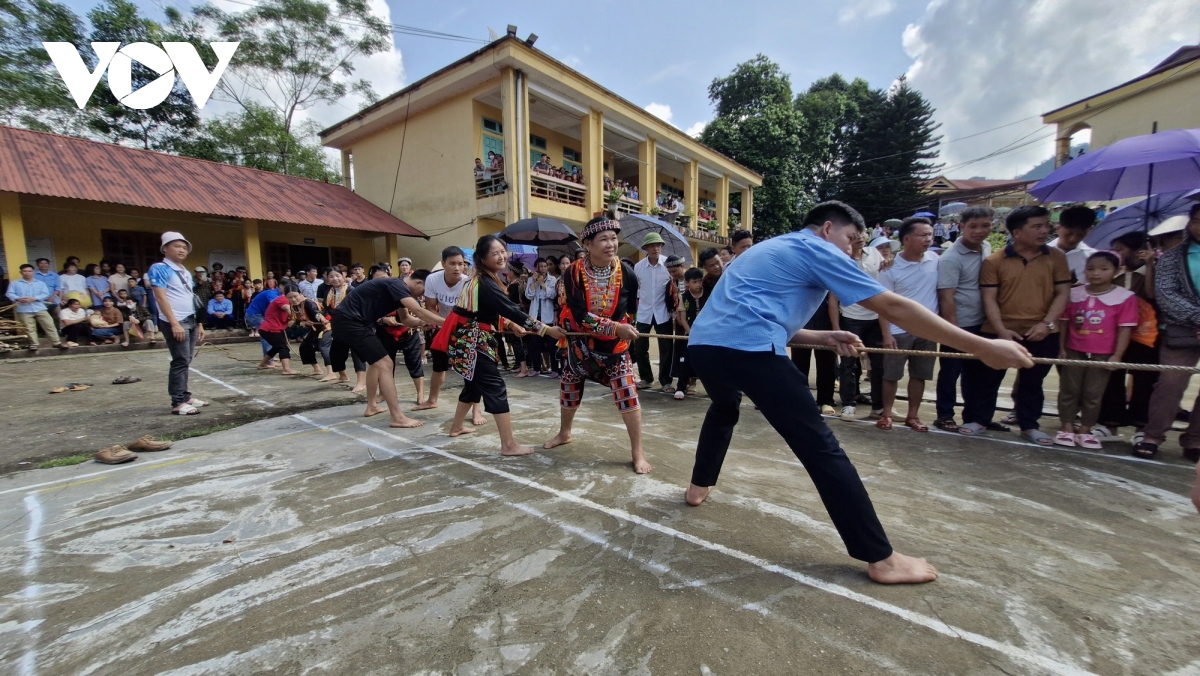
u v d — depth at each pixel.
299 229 14.37
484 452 3.78
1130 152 3.91
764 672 1.59
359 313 4.39
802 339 2.79
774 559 2.25
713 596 1.98
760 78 25.73
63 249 11.06
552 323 7.34
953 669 1.60
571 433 4.21
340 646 1.73
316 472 3.37
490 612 1.90
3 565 2.26
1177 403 3.50
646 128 15.70
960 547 2.36
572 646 1.72
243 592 2.05
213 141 18.36
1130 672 1.58
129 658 1.69
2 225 9.31
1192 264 3.44
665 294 6.12
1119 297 3.73
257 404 5.30
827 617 1.85
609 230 3.32
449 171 13.73
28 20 13.99
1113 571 2.16
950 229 19.44
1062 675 1.57
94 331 9.52
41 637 1.80
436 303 5.07
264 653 1.71
